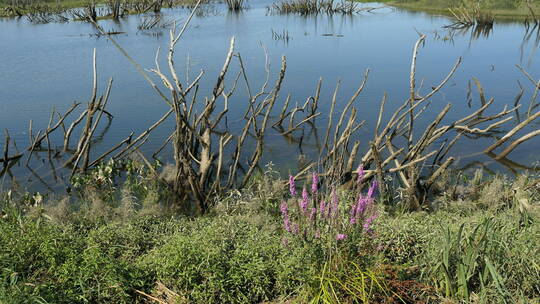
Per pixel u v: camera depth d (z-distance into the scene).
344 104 15.73
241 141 9.62
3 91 17.55
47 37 29.08
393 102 15.75
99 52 24.14
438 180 9.64
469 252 5.07
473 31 30.38
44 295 5.14
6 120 14.62
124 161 11.39
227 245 5.92
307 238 5.20
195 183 8.62
